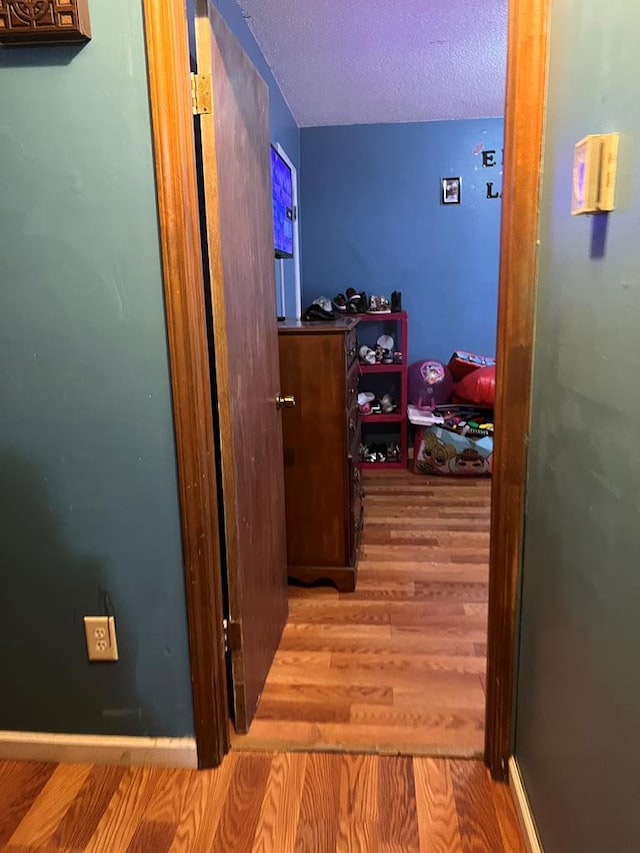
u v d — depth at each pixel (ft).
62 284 4.70
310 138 14.16
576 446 3.56
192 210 4.64
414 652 7.10
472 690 6.43
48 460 5.03
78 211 4.58
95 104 4.40
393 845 4.67
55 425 4.96
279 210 10.36
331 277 14.75
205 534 5.08
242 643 5.71
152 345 4.75
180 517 5.04
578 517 3.52
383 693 6.40
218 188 4.93
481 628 7.58
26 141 4.49
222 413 5.27
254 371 6.09
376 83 11.23
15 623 5.36
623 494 2.87
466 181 14.05
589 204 3.09
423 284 14.62
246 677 5.83
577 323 3.52
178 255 4.56
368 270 14.65
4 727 5.63
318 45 9.45
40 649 5.40
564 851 3.79
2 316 4.79
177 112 4.38
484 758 5.47
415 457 13.66
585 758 3.41
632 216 2.74
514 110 4.26
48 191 4.56
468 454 13.11
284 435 8.23
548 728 4.17
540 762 4.38
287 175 11.48
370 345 14.87
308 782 5.28
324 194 14.38
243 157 5.70
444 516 11.16
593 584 3.28
